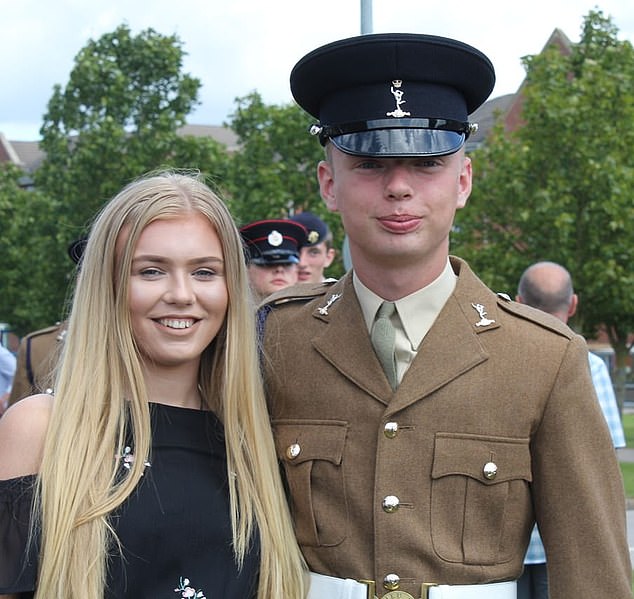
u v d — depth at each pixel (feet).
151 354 7.31
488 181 46.19
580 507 7.04
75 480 6.83
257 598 7.28
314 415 7.60
